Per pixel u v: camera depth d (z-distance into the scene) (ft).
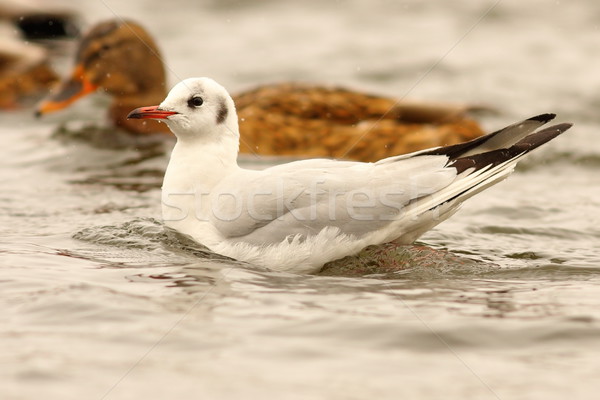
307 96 59.31
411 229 39.06
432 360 27.96
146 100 64.49
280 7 100.07
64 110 70.95
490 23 93.86
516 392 25.93
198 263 37.55
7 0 88.38
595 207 49.98
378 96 60.23
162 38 88.79
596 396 25.70
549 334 29.89
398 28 92.58
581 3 100.07
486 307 32.50
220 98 40.88
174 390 25.73
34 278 34.78
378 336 29.58
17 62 74.02
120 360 27.58
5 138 63.05
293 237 37.81
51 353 27.96
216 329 30.04
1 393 25.39
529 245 42.91
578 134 64.80
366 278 36.65
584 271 38.17
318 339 29.32
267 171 39.29
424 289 34.88
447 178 38.22
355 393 25.68
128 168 56.18
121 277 35.35
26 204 48.14
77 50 64.54
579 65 81.61
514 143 38.73
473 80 77.51
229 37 89.61
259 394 25.53
